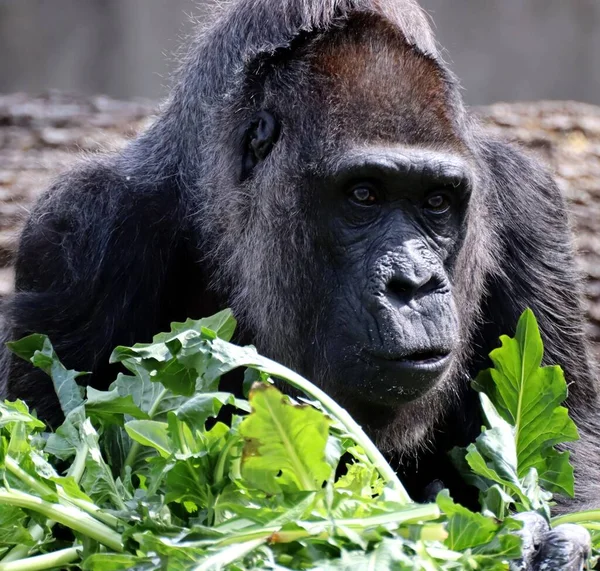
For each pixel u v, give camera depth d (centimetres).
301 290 970
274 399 691
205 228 1070
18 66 5109
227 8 1125
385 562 636
